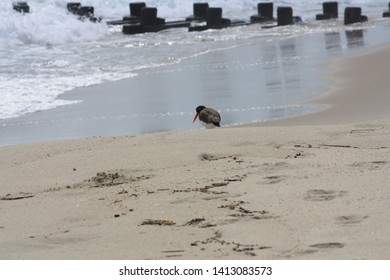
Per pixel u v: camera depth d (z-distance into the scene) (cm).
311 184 1911
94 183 2103
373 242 1478
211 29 8175
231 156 2295
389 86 4141
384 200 1738
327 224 1606
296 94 4059
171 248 1519
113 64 5503
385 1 10838
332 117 3378
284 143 2434
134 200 1897
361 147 2348
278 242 1516
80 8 8188
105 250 1529
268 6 9000
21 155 2544
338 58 5394
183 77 4828
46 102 4103
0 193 2084
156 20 8212
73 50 6438
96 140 2669
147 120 3578
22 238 1647
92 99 4172
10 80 4759
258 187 1931
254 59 5581
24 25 7000
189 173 2125
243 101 3928
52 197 1988
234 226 1634
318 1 11000
